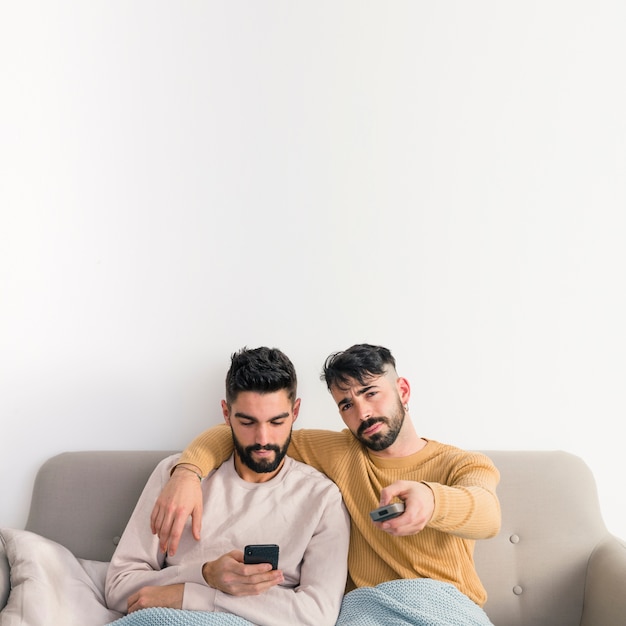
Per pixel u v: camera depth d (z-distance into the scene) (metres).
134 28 1.92
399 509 1.27
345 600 1.44
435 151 1.93
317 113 1.92
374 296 1.90
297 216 1.91
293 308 1.89
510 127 1.94
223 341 1.89
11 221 1.85
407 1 1.95
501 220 1.92
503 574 1.65
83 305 1.87
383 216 1.91
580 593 1.63
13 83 1.87
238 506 1.53
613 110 1.95
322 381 1.88
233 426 1.51
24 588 1.36
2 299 1.84
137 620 1.32
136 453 1.77
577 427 1.89
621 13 1.93
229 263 1.90
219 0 1.93
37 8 1.89
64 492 1.70
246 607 1.35
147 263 1.88
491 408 1.89
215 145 1.91
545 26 1.94
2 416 1.83
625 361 1.90
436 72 1.94
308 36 1.94
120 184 1.89
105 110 1.89
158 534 1.40
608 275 1.92
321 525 1.51
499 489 1.71
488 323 1.90
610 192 1.93
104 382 1.86
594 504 1.71
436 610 1.35
